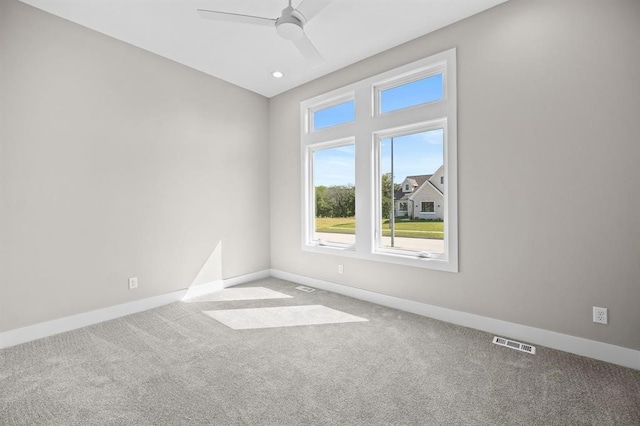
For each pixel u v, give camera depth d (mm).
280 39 2922
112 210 2881
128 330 2623
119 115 2918
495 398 1694
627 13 1949
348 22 2652
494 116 2479
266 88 4105
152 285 3184
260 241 4344
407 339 2436
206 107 3656
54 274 2537
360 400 1691
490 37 2482
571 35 2137
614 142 2004
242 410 1610
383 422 1520
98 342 2393
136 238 3057
